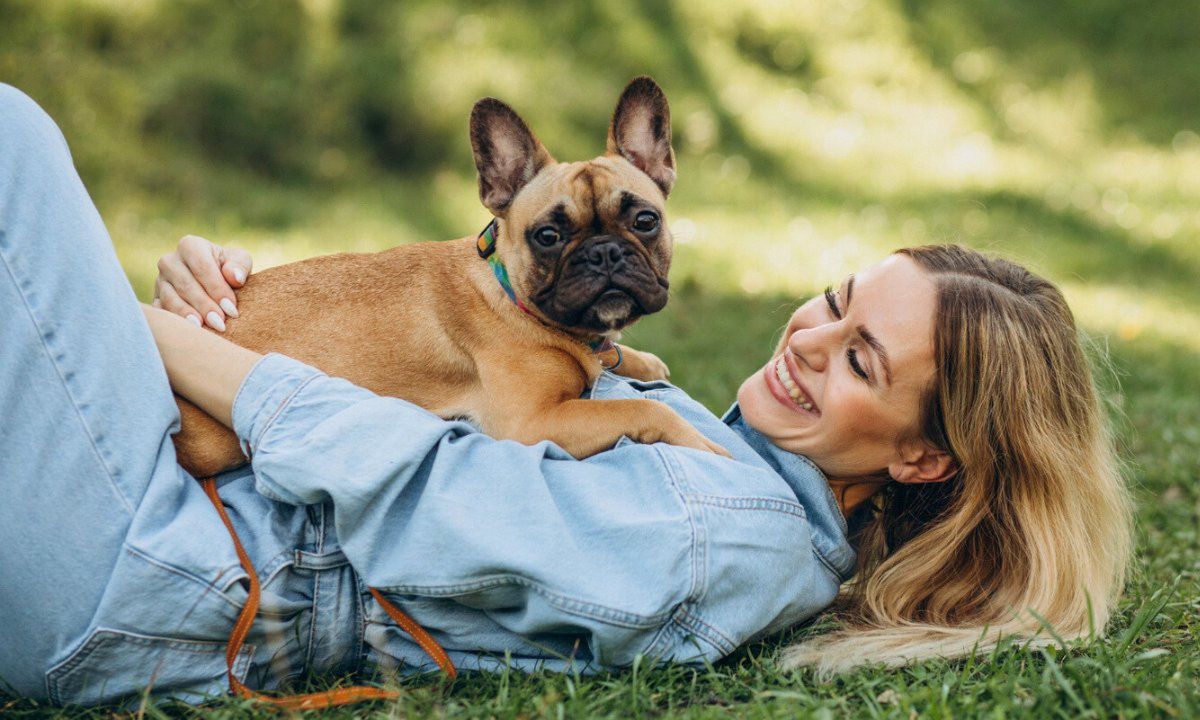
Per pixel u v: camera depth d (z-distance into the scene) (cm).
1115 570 327
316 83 1223
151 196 1023
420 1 1349
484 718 236
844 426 284
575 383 344
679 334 750
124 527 236
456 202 1148
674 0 1564
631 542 248
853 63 1616
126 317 250
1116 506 313
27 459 233
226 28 1218
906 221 1202
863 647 272
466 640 261
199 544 238
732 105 1434
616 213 350
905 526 314
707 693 255
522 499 248
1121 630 306
